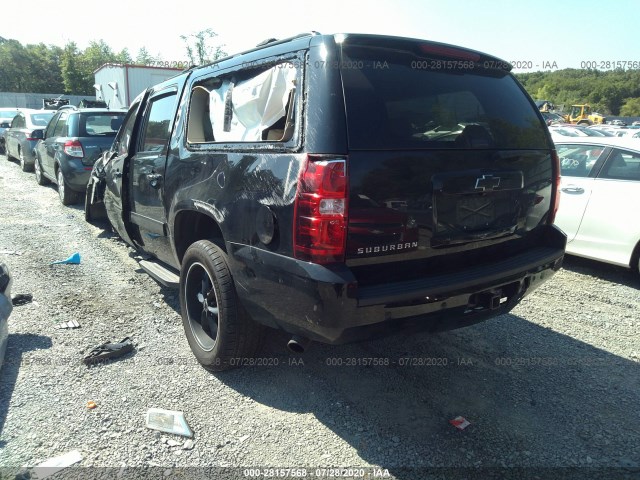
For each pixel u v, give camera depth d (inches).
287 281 97.6
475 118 114.1
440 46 112.2
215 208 119.3
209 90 138.0
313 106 95.8
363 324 95.0
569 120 1705.2
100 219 297.3
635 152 204.7
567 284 207.9
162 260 174.2
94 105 720.3
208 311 133.1
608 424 113.4
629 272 223.9
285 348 147.2
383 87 101.0
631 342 154.5
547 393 125.9
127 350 142.0
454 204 104.9
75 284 195.6
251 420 113.4
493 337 157.2
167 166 149.6
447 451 103.9
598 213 210.8
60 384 125.0
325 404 120.0
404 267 101.4
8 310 133.7
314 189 91.7
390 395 124.2
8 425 108.4
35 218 306.0
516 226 120.5
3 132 680.4
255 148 109.1
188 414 115.0
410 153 98.4
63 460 98.3
